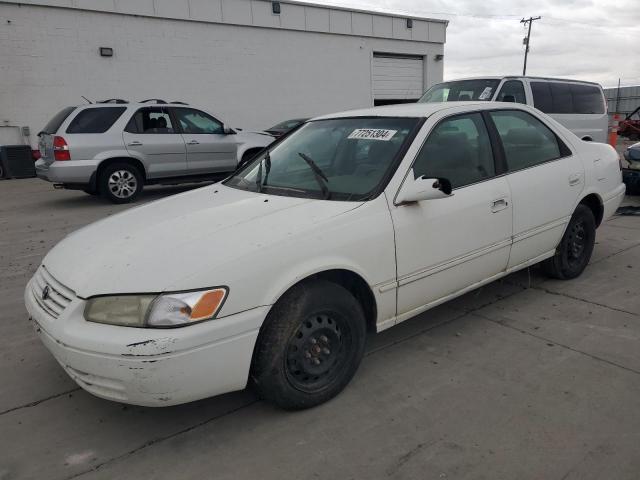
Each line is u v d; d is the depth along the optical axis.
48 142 9.03
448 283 3.43
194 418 2.81
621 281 4.58
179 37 15.51
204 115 10.27
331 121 3.92
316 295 2.71
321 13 18.25
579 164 4.39
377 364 3.30
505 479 2.27
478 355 3.37
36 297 2.81
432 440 2.54
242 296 2.46
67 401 3.01
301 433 2.64
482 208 3.51
